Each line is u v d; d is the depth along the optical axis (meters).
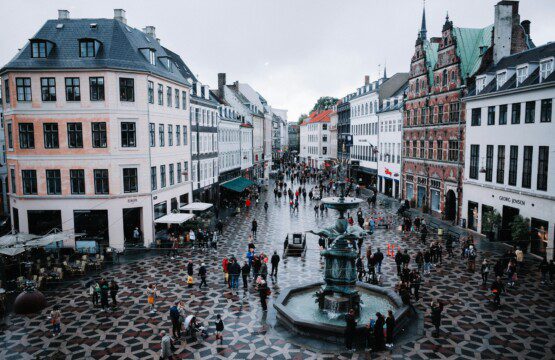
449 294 20.33
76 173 29.20
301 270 24.69
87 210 29.22
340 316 17.03
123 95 29.30
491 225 30.78
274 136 135.25
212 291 21.19
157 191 32.09
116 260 27.14
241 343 15.52
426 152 44.38
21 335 16.41
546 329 16.38
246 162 67.12
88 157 28.95
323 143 101.31
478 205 34.28
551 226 25.80
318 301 18.16
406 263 22.95
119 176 29.44
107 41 29.95
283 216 42.19
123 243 29.59
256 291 21.19
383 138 57.78
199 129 43.03
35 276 21.61
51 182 29.31
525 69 28.69
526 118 28.33
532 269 24.33
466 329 16.42
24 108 28.78
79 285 22.31
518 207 29.05
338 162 80.94
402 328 16.48
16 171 29.27
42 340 15.95
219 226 33.78
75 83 28.67
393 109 53.41
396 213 42.78
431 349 14.82
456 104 38.19
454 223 37.94
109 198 29.12
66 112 28.69
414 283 19.72
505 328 16.50
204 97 45.72
